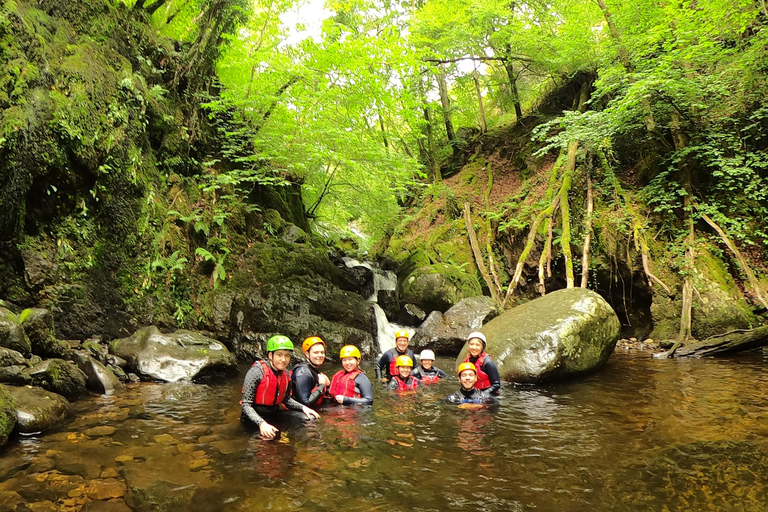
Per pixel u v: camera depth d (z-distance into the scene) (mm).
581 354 6465
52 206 6262
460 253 13648
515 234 13031
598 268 10836
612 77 11312
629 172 12234
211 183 9203
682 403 4984
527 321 6949
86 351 5883
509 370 6422
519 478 3072
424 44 17016
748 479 3002
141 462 3270
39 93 5949
